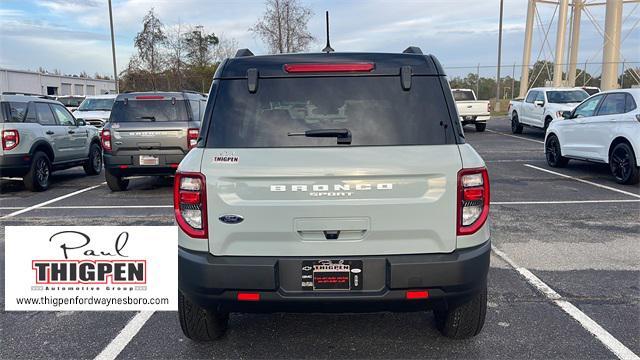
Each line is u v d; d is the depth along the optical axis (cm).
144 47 3378
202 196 318
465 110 2236
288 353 375
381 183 314
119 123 947
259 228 317
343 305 319
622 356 365
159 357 371
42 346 389
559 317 428
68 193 1019
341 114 328
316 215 314
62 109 1182
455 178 316
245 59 347
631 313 435
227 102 335
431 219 317
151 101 955
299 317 434
